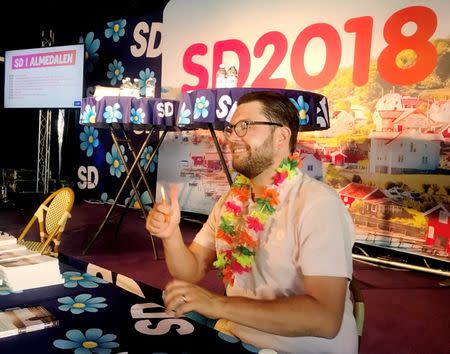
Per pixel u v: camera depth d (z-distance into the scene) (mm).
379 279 3289
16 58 6641
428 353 2061
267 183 1261
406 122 3740
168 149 5578
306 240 1048
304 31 4320
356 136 4047
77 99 6109
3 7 6078
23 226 4797
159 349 824
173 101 3479
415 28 3637
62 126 6629
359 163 4039
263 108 1181
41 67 6379
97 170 6469
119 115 3369
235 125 1202
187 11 5277
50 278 1188
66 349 796
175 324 950
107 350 805
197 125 3352
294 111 1229
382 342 2174
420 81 3639
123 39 6016
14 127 7406
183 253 1265
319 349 1081
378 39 3855
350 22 4012
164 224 1198
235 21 4844
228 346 853
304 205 1095
